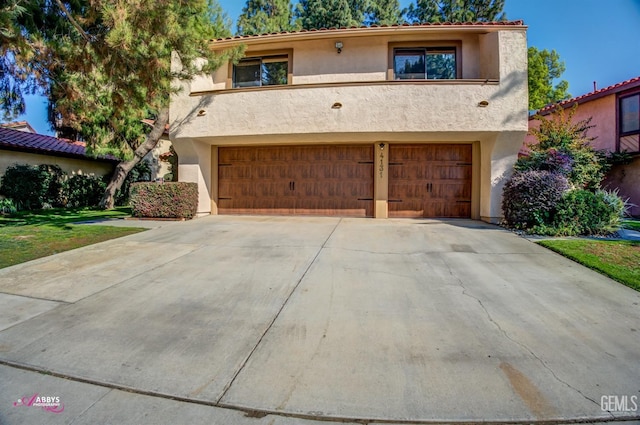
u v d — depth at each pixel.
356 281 5.47
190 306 4.53
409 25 11.18
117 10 7.55
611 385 2.86
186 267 6.22
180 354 3.37
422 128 10.95
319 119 11.35
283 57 12.83
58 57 8.88
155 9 7.92
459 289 5.10
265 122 11.66
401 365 3.16
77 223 11.16
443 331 3.81
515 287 5.16
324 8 28.75
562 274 5.74
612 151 16.22
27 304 4.58
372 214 12.71
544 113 18.78
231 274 5.82
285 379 2.97
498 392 2.78
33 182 15.98
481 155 11.95
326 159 12.95
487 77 11.38
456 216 12.44
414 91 10.98
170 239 8.55
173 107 12.37
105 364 3.20
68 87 9.65
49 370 3.12
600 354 3.33
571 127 13.04
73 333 3.79
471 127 10.81
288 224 10.91
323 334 3.76
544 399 2.69
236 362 3.23
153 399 2.74
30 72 9.16
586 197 8.88
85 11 8.99
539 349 3.43
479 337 3.67
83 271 5.98
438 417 2.52
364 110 11.16
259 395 2.77
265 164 13.37
